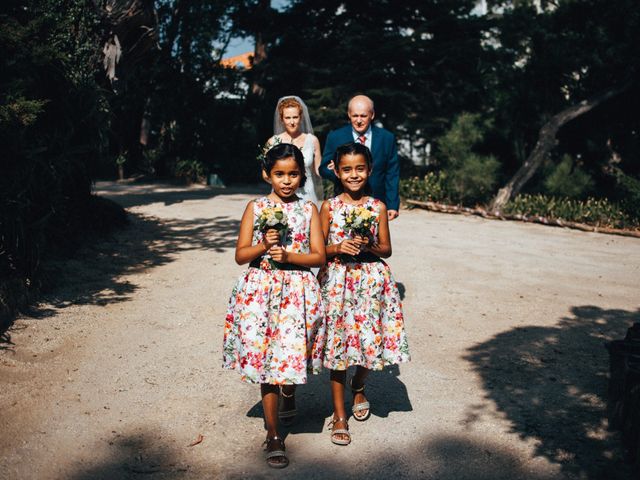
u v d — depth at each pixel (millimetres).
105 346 4820
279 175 3268
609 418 3674
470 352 4953
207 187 22219
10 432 3402
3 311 5082
